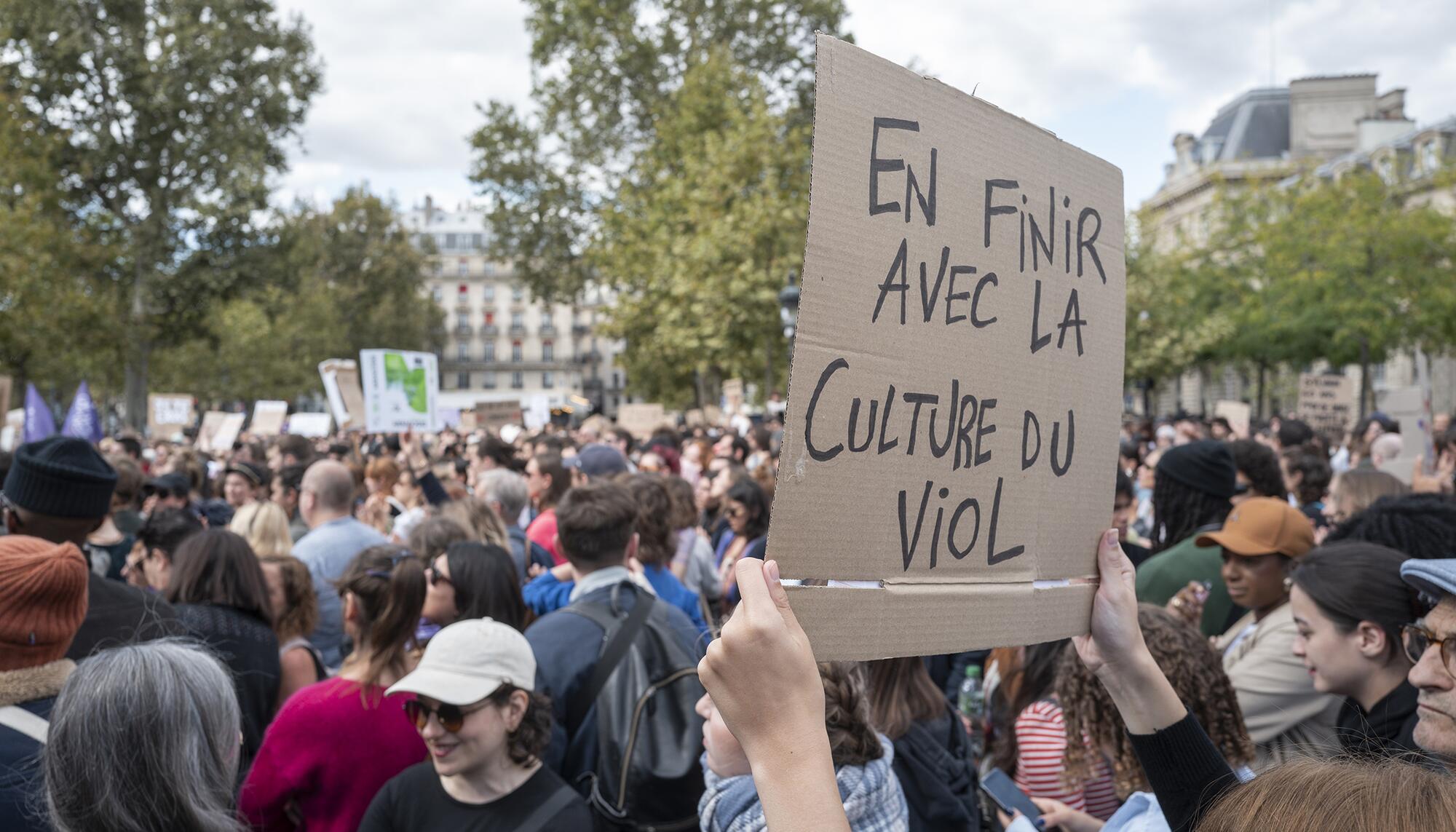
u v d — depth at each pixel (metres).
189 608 3.70
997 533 1.60
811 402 1.36
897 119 1.48
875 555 1.43
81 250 28.53
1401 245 28.62
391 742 3.17
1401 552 2.85
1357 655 2.55
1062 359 1.73
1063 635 1.73
